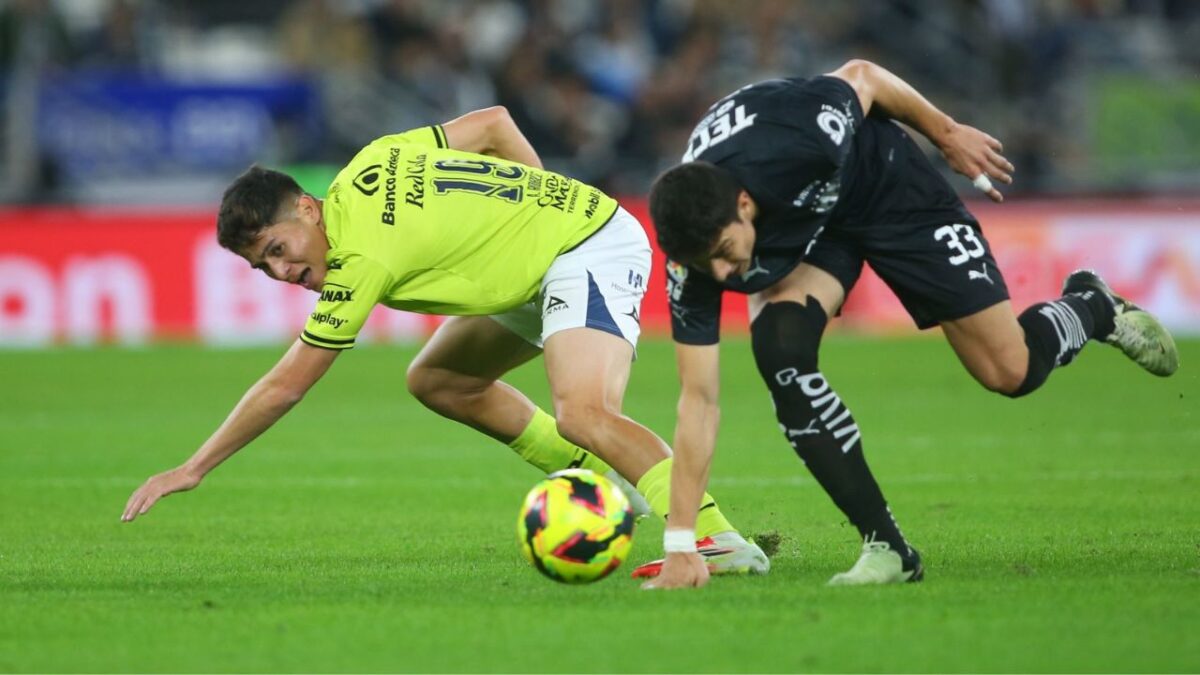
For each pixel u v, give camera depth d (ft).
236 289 207.62
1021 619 55.62
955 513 88.53
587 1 262.88
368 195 67.31
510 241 69.36
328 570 71.72
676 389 161.48
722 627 54.95
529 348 76.64
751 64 257.96
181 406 150.61
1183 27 263.08
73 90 223.10
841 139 60.34
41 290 204.95
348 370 185.88
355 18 254.27
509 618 57.16
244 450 123.34
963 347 68.90
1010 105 250.57
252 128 227.20
